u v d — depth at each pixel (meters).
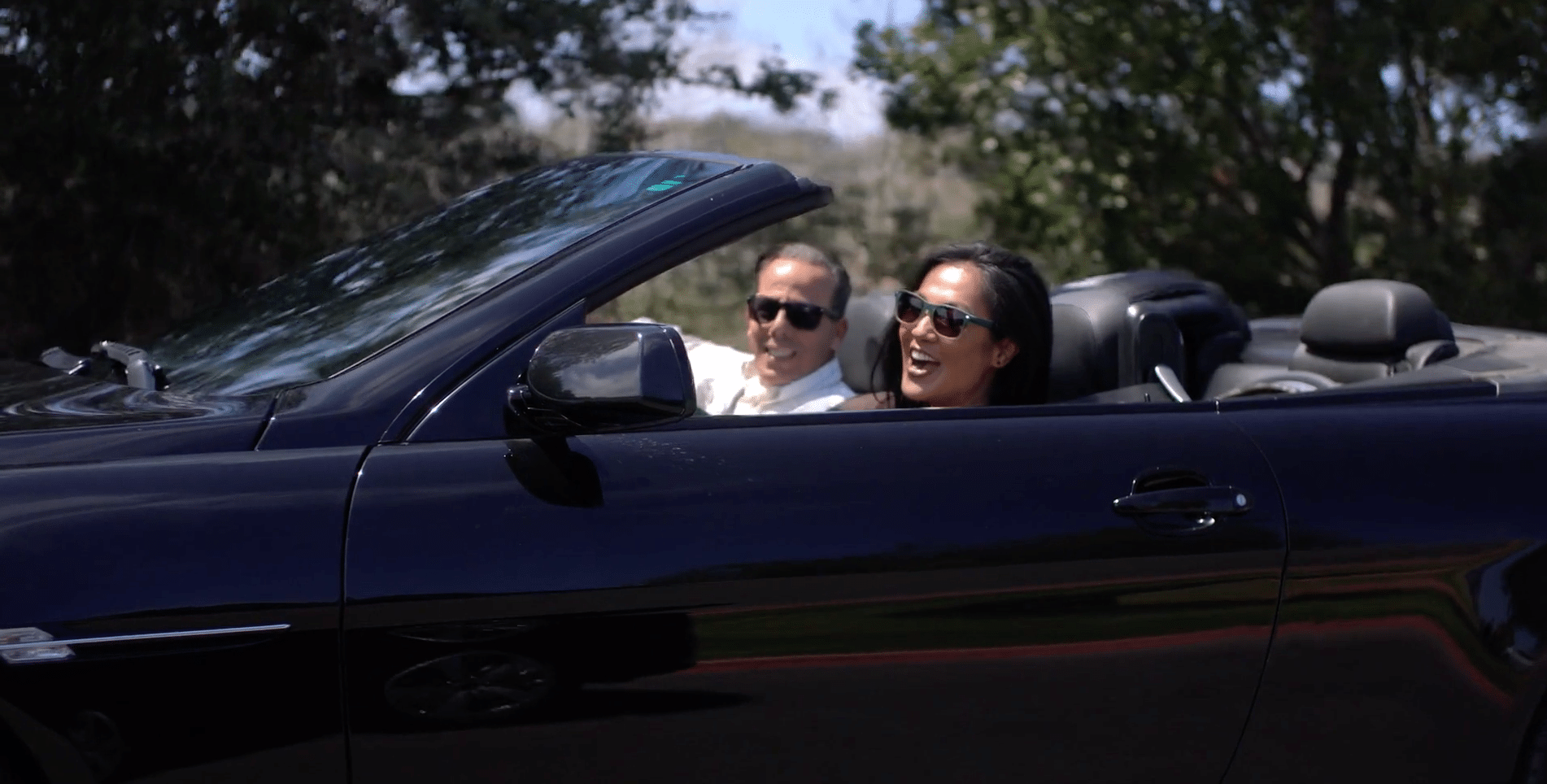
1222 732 2.25
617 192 2.39
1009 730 2.12
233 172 6.79
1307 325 3.58
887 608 2.04
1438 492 2.37
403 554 1.87
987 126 9.74
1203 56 8.92
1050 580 2.12
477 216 2.58
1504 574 2.38
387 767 1.86
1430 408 2.52
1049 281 9.97
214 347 2.40
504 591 1.89
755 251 8.66
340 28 6.94
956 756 2.10
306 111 6.95
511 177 2.86
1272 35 8.85
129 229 6.81
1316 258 9.66
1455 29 8.66
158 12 6.48
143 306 7.00
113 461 1.91
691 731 1.97
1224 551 2.21
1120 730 2.18
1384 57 8.62
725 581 1.97
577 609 1.91
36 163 6.52
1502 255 9.07
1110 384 3.10
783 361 3.09
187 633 1.80
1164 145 9.30
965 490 2.12
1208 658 2.21
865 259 9.53
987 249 2.79
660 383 1.93
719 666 1.97
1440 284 9.20
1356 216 9.39
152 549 1.82
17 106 6.38
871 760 2.06
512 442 2.00
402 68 7.25
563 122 7.89
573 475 1.98
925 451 2.15
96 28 6.36
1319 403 2.48
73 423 2.01
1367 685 2.32
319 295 2.47
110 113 6.42
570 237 2.22
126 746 1.78
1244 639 2.23
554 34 7.38
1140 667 2.18
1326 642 2.29
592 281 2.11
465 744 1.88
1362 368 3.47
